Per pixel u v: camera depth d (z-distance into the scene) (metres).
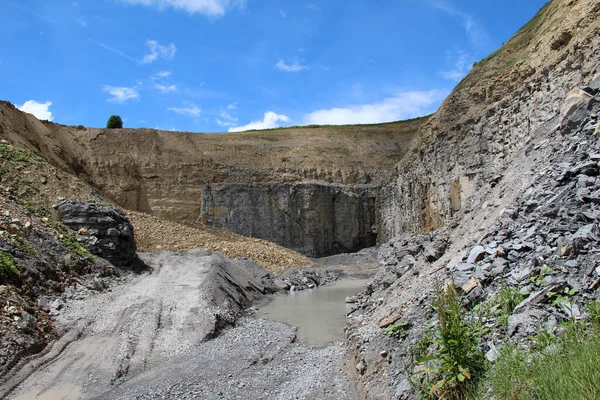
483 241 9.16
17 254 16.66
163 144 51.97
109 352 13.20
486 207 12.47
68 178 27.12
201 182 50.62
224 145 60.31
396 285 13.31
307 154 61.78
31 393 10.56
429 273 10.91
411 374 7.20
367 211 55.91
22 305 14.15
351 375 10.16
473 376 5.82
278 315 21.16
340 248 54.00
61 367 12.06
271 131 71.81
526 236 8.23
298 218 52.06
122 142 50.53
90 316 15.74
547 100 20.81
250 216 50.59
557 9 28.44
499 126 25.89
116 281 20.59
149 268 24.58
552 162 10.37
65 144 47.44
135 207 47.84
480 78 35.56
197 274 22.98
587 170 8.75
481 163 27.44
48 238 19.52
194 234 37.22
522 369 5.18
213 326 16.36
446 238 13.21
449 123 35.62
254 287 26.97
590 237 6.84
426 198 36.62
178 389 10.85
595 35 18.27
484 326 6.59
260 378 11.55
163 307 17.64
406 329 8.80
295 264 38.53
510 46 35.88
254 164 58.25
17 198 22.78
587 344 4.89
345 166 61.25
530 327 5.90
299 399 9.74
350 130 72.44
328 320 19.39
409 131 71.75
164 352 13.94
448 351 6.07
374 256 47.62
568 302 5.95
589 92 11.21
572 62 19.16
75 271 19.08
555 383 4.57
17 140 37.28
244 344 15.03
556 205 8.27
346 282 35.09
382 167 62.44
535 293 6.43
